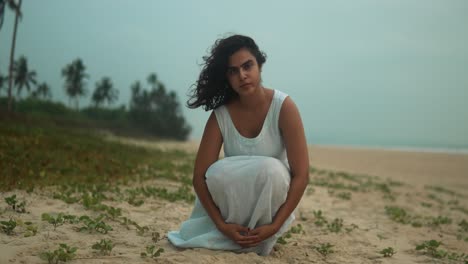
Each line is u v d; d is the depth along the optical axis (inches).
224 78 135.0
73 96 2706.7
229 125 136.7
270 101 134.3
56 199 203.8
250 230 127.3
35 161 305.1
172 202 231.8
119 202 215.3
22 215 163.9
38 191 220.8
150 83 2151.8
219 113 137.9
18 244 126.0
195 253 125.0
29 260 112.7
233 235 127.0
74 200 197.9
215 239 131.0
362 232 199.3
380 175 703.7
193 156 661.9
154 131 1964.8
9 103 1077.8
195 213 141.0
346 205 299.1
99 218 154.0
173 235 140.6
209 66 135.0
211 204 131.3
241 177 125.6
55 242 130.4
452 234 224.5
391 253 152.6
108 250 125.8
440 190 523.5
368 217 252.8
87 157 365.1
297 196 128.9
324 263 134.5
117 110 2534.5
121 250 128.3
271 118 133.7
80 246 129.0
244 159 127.7
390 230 214.4
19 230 141.7
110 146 531.8
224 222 129.5
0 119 792.3
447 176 778.8
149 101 2079.2
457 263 148.2
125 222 165.9
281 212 128.2
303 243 162.7
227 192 126.5
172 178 326.3
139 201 213.3
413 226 235.3
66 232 143.6
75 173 291.7
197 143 1913.1
